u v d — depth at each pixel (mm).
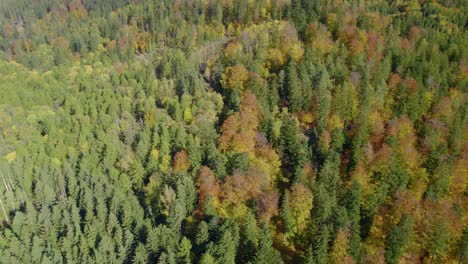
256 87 146625
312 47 172750
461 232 104500
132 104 157625
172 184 110750
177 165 117625
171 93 159750
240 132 125625
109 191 110125
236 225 92625
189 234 99562
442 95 153250
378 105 147250
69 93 172250
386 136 134375
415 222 105688
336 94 141250
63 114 151875
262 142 126688
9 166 122125
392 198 116438
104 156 128500
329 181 113375
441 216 101750
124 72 188000
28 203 103750
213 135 129875
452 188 123562
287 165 125688
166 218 103750
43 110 160000
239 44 177125
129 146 132125
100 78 185750
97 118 146375
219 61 170125
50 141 135750
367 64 161125
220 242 87875
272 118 133500
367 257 96438
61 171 123625
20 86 177375
